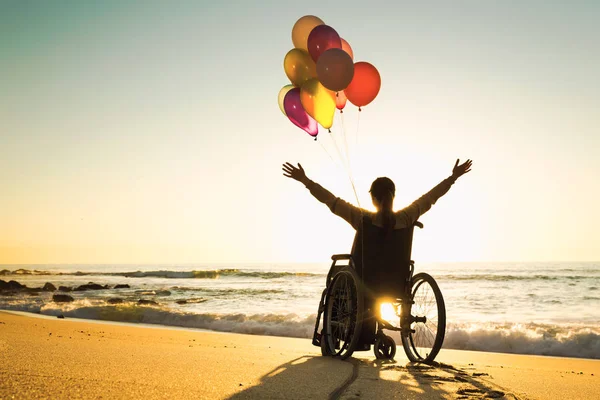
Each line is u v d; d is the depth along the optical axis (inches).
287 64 227.8
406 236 172.9
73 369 111.0
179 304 799.7
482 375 139.8
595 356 339.0
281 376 119.3
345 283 181.0
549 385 127.3
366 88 230.5
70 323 395.5
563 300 807.1
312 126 235.9
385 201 171.5
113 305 621.3
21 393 83.0
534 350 355.9
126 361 132.9
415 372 136.8
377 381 119.0
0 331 242.7
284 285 1338.6
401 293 177.0
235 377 114.3
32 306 641.0
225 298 912.9
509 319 577.3
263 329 455.2
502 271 2156.7
